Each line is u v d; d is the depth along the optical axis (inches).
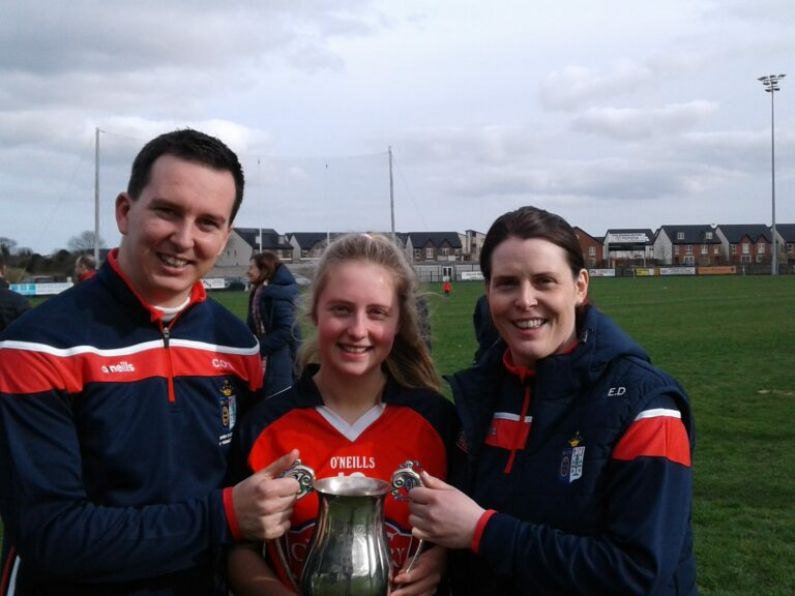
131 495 88.0
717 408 372.2
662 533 77.6
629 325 831.1
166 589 88.4
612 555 78.0
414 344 104.7
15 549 86.8
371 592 85.7
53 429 84.5
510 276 89.1
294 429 98.2
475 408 95.9
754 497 235.5
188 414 93.4
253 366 103.8
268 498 84.3
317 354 105.7
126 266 92.4
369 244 100.3
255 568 92.9
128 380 89.5
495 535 82.6
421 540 93.3
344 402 100.2
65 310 88.9
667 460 79.5
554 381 87.6
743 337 692.7
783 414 354.0
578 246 91.8
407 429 100.2
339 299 96.7
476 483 93.2
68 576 83.0
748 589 173.8
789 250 4050.2
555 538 80.7
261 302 284.2
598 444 82.4
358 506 86.3
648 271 2933.1
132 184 91.3
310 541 90.7
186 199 88.1
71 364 86.4
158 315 91.8
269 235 3019.2
